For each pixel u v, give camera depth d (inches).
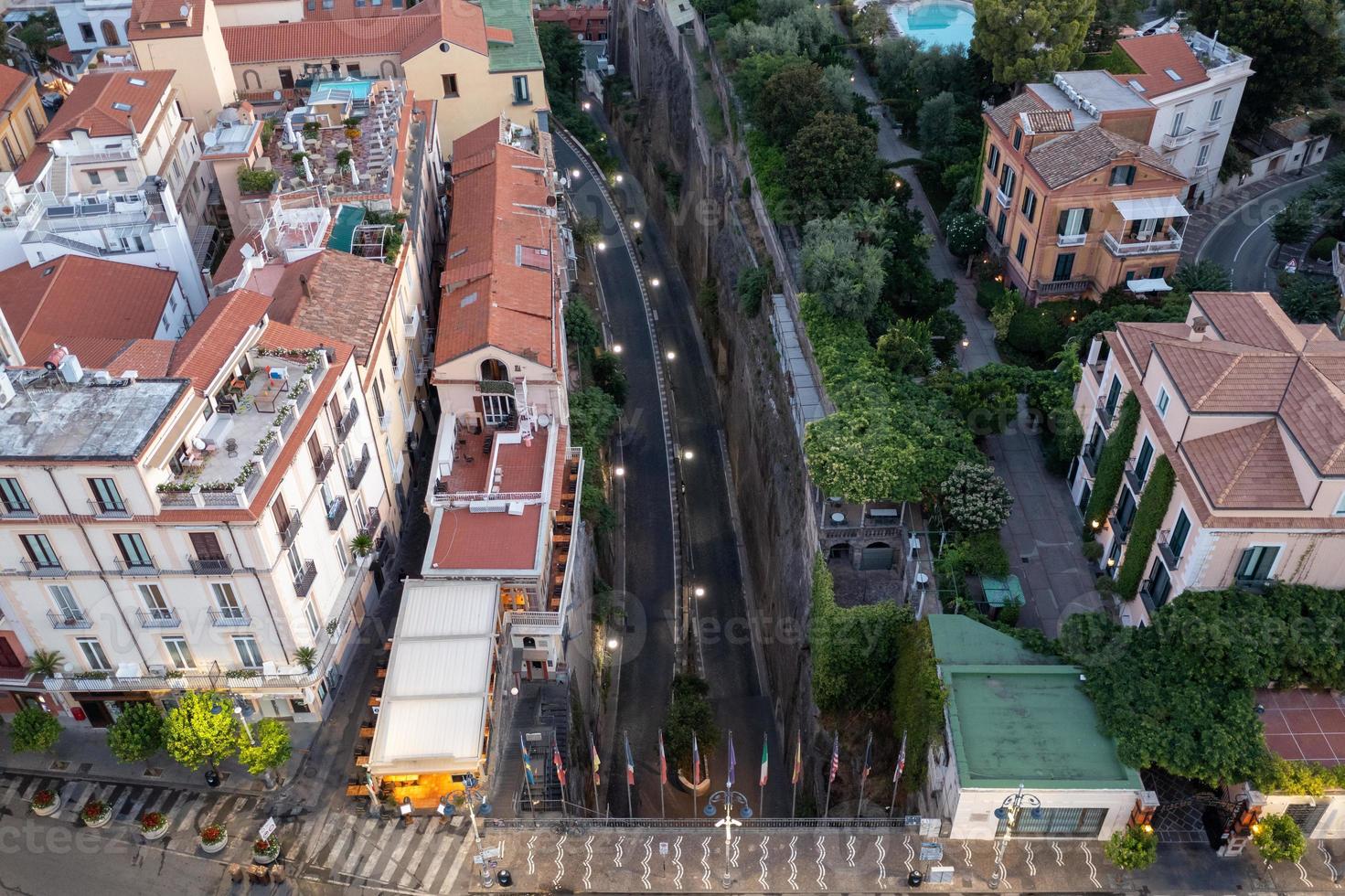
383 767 1911.9
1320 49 3496.6
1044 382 2620.6
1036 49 3452.3
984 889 1841.8
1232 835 1822.1
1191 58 3385.8
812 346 2797.7
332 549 2183.8
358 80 3503.9
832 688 2265.0
